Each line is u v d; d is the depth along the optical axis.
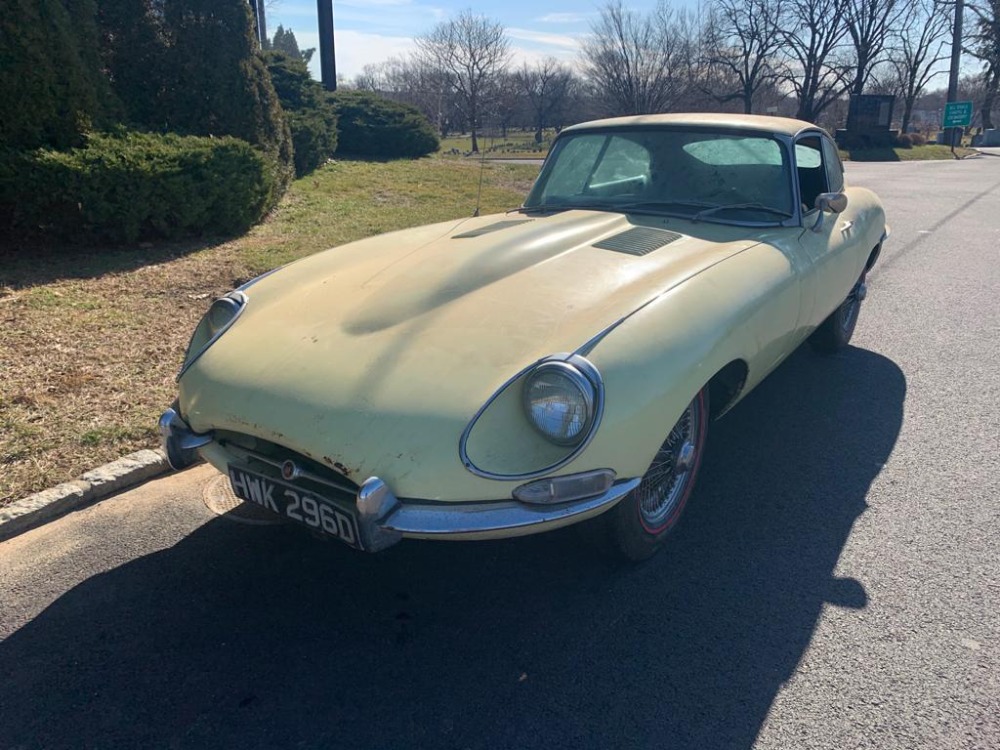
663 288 2.82
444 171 14.24
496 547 3.12
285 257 7.26
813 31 43.81
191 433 2.85
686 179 3.96
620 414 2.36
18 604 2.74
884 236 5.40
